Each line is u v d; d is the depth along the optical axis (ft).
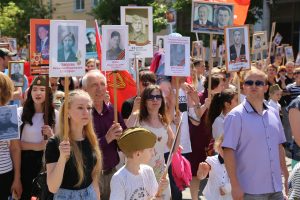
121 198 17.37
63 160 16.39
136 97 25.53
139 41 28.96
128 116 26.73
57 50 18.97
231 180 19.22
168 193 21.02
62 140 16.96
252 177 19.22
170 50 26.96
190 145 28.86
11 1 117.19
